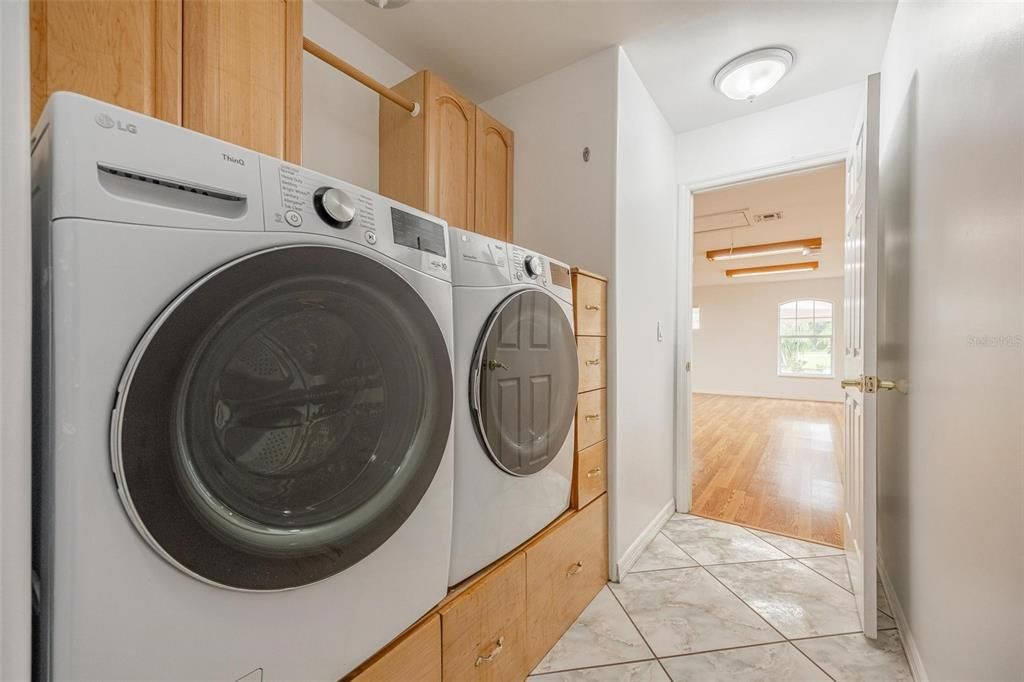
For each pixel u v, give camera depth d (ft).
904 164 4.93
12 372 1.35
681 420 8.58
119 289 1.68
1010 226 2.50
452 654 3.24
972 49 3.05
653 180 7.58
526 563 4.14
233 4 3.66
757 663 4.36
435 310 3.14
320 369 2.40
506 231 7.08
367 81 5.05
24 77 1.41
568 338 4.93
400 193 5.97
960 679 3.21
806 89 7.22
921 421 4.17
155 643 1.79
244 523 2.06
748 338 27.53
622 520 6.22
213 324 1.92
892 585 5.41
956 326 3.32
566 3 5.48
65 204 1.59
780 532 7.55
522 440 4.16
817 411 21.24
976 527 2.95
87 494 1.61
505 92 7.39
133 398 1.70
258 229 2.13
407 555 2.91
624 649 4.56
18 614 1.35
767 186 11.58
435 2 5.49
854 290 5.78
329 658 2.44
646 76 6.95
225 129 3.58
